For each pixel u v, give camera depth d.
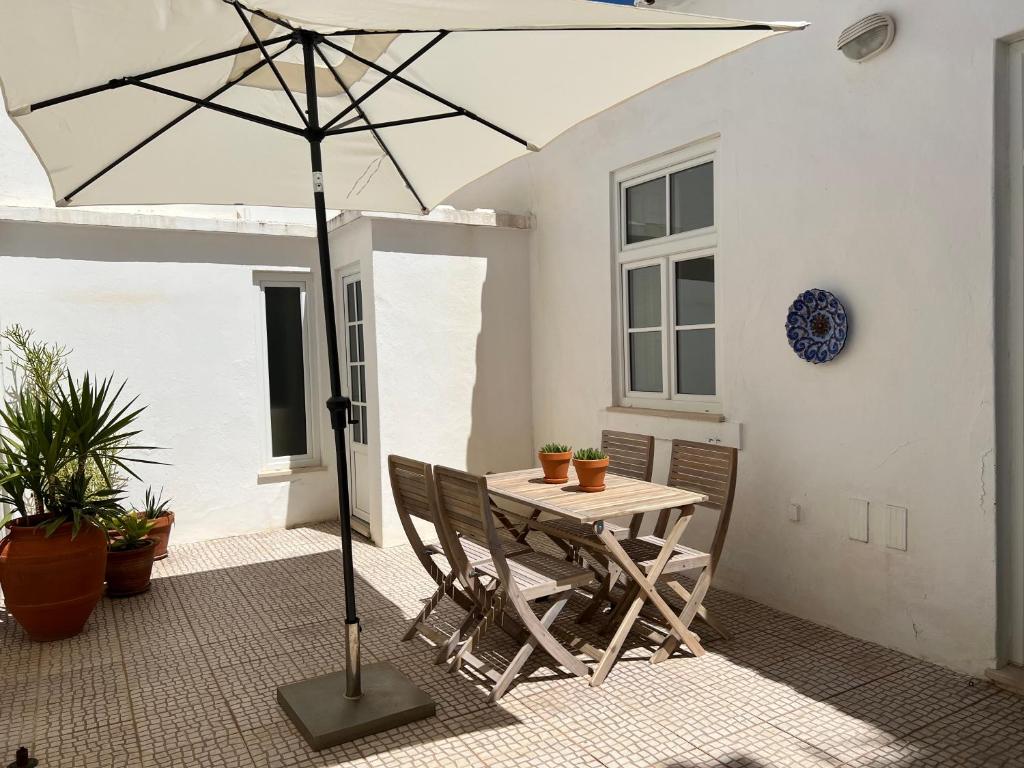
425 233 6.38
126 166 3.69
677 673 3.76
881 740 3.06
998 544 3.48
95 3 2.37
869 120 3.93
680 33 2.61
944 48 3.58
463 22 2.40
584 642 3.94
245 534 6.80
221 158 3.86
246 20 2.64
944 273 3.62
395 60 3.25
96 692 3.68
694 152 5.15
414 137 3.93
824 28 4.15
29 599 4.22
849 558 4.14
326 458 7.24
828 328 4.13
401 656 4.05
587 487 4.12
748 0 4.59
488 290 6.74
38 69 2.63
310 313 7.18
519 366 6.94
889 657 3.86
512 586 3.55
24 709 3.51
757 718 3.27
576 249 6.30
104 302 6.17
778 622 4.39
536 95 3.28
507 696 3.54
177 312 6.46
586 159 6.12
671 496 3.99
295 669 3.91
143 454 6.36
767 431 4.59
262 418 6.94
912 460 3.80
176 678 3.83
